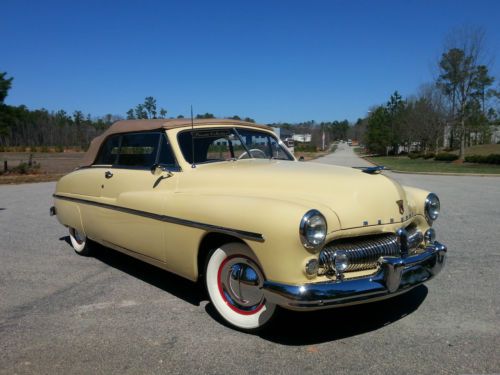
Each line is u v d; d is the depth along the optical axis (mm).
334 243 3238
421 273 3469
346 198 3352
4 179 19266
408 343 3275
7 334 3494
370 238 3385
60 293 4402
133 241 4418
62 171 24828
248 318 3439
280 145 5211
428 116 44812
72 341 3369
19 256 5805
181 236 3773
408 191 4082
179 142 4258
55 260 5609
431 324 3588
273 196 3443
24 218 8734
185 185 4000
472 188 14188
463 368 2916
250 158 4664
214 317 3785
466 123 34562
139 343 3324
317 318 3727
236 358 3086
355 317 3742
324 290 3000
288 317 3734
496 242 6273
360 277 3186
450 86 33562
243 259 3398
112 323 3680
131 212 4367
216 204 3482
